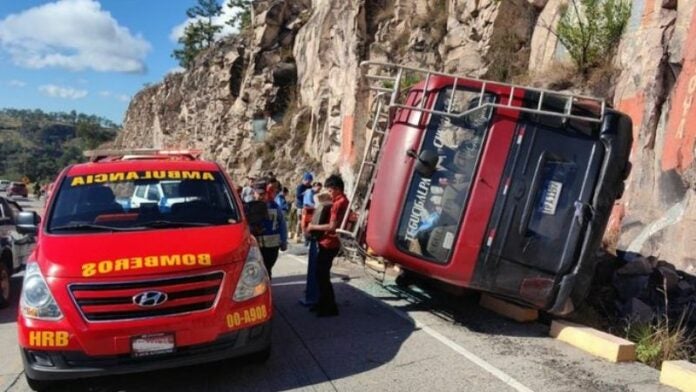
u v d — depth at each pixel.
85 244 5.23
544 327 7.00
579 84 12.47
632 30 11.73
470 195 6.56
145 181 6.23
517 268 6.55
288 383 5.33
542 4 15.05
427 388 5.14
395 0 20.73
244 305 5.13
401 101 8.10
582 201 6.52
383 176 7.05
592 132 6.64
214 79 38.50
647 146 10.47
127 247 5.15
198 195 6.18
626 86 11.29
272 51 31.58
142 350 4.77
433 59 17.72
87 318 4.75
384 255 6.89
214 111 37.91
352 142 20.17
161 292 4.84
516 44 15.30
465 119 6.74
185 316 4.86
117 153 7.48
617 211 10.68
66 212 5.85
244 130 32.12
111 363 4.77
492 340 6.46
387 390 5.12
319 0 28.30
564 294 6.51
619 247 10.11
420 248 6.74
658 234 9.50
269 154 29.58
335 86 23.27
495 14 15.23
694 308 8.05
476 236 6.52
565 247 6.53
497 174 6.55
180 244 5.23
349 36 21.56
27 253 9.91
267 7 31.78
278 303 8.30
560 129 6.62
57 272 4.89
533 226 6.56
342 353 6.08
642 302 8.15
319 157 25.06
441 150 6.76
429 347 6.21
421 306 7.96
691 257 8.77
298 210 15.97
